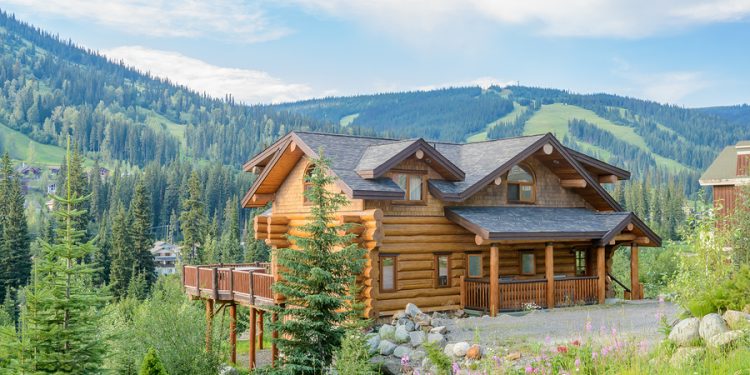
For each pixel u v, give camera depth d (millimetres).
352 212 23031
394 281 23594
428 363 17047
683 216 116188
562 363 13000
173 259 152625
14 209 79375
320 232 17672
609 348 13180
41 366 16844
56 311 17031
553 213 27094
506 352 16500
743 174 34031
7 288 72812
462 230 25281
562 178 28188
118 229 81688
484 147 28031
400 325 20172
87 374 17375
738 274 14680
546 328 20281
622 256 47844
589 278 26391
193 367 20531
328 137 25234
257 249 86562
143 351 20719
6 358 17391
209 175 187000
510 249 26656
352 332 16453
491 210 25734
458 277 25094
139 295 73000
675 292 19359
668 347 13211
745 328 12430
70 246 17234
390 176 23578
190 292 28797
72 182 101250
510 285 24453
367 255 22156
